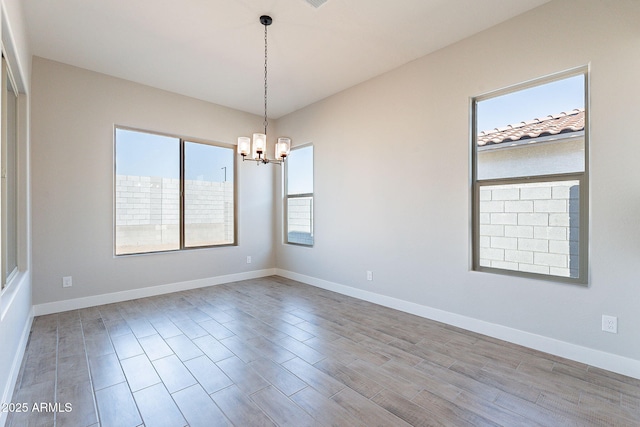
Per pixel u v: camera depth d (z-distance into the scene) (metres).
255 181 5.19
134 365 2.28
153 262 4.10
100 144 3.67
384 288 3.69
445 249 3.12
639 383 2.04
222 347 2.58
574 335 2.35
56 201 3.38
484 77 2.83
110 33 2.88
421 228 3.32
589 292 2.28
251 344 2.64
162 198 4.26
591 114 2.27
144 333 2.85
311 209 4.83
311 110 4.69
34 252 3.25
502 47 2.71
